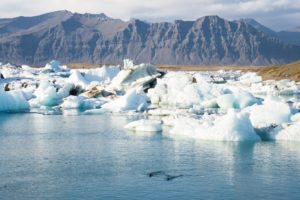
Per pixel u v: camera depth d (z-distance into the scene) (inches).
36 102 3287.4
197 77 4301.2
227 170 1339.8
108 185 1214.3
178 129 1968.5
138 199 1106.1
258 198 1108.5
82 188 1194.0
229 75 6599.4
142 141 1791.3
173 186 1197.1
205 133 1812.3
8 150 1651.1
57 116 2674.7
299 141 1734.7
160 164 1417.3
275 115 1889.8
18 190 1186.0
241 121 1775.3
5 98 3004.4
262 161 1440.7
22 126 2246.6
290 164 1401.3
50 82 3971.5
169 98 3233.3
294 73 5816.9
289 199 1100.5
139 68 3919.8
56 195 1144.2
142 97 3046.3
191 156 1514.5
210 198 1107.3
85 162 1459.2
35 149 1667.1
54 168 1390.3
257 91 4060.0
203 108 2741.1
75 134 1988.2
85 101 3196.4
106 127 2190.0
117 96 3417.8
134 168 1376.7
